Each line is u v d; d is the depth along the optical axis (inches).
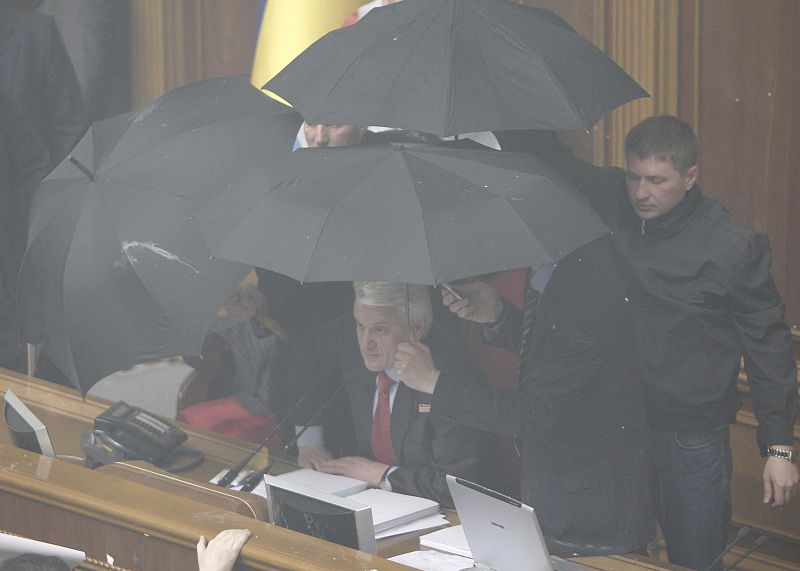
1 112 857.5
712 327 587.8
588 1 786.8
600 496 554.6
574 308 544.7
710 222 586.9
